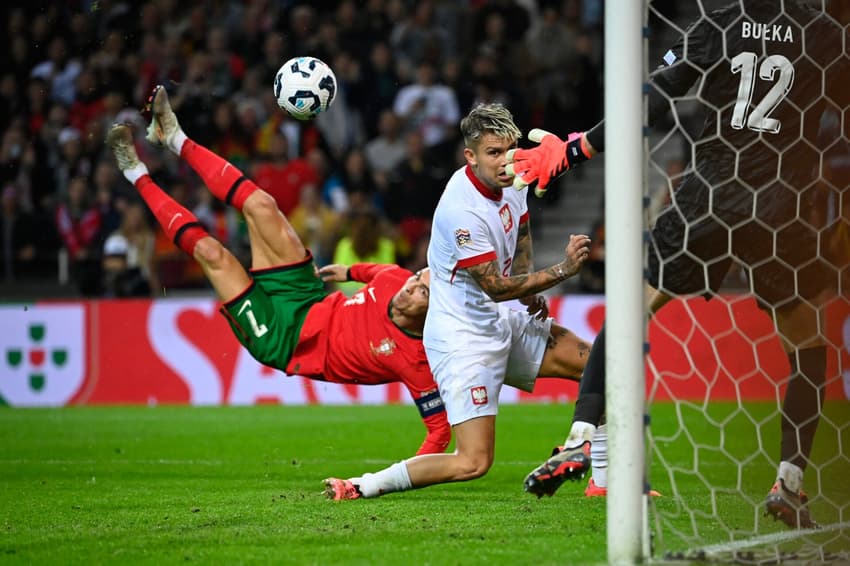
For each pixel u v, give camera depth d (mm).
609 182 13094
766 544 14703
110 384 40188
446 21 55500
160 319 40219
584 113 51031
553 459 15406
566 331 19234
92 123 51062
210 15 54500
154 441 29156
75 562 14117
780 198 17109
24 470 23844
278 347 19094
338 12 53781
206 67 51219
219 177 19234
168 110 19516
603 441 19500
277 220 19156
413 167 47719
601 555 13984
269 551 14492
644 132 13172
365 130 52500
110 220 47375
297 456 26141
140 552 14617
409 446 27953
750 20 16922
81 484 21656
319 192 48344
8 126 52875
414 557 13969
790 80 17078
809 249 17219
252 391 39844
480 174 16953
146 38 51875
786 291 17219
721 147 17188
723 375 37219
